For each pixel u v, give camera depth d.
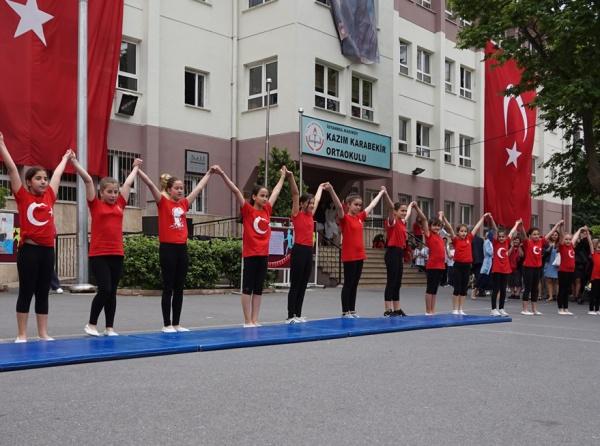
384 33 25.14
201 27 21.80
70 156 7.60
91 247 7.75
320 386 5.50
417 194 27.86
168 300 8.34
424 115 28.23
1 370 5.85
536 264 13.53
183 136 21.22
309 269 9.86
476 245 17.80
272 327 9.09
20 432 4.02
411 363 6.75
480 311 13.64
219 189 22.20
